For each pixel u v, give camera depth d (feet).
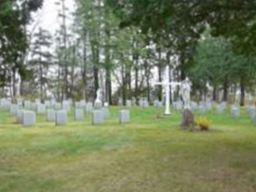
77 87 213.25
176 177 42.83
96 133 72.23
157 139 66.23
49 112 95.09
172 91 182.91
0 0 44.83
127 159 52.19
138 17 45.19
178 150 56.70
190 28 49.80
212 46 156.97
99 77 200.44
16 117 96.32
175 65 149.59
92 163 51.11
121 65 176.24
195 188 39.06
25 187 41.75
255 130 78.74
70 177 44.80
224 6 46.01
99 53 172.35
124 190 39.42
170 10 44.50
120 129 77.61
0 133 72.95
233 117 106.52
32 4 48.85
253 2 45.37
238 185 39.58
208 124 77.87
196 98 223.51
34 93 222.48
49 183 42.86
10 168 49.90
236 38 54.95
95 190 39.83
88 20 165.99
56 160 54.08
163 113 116.06
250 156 52.24
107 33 165.37
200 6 45.85
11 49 50.37
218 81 186.80
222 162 48.98
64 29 203.92
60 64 209.97
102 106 136.56
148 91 208.85
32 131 75.20
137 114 114.52
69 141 65.46
